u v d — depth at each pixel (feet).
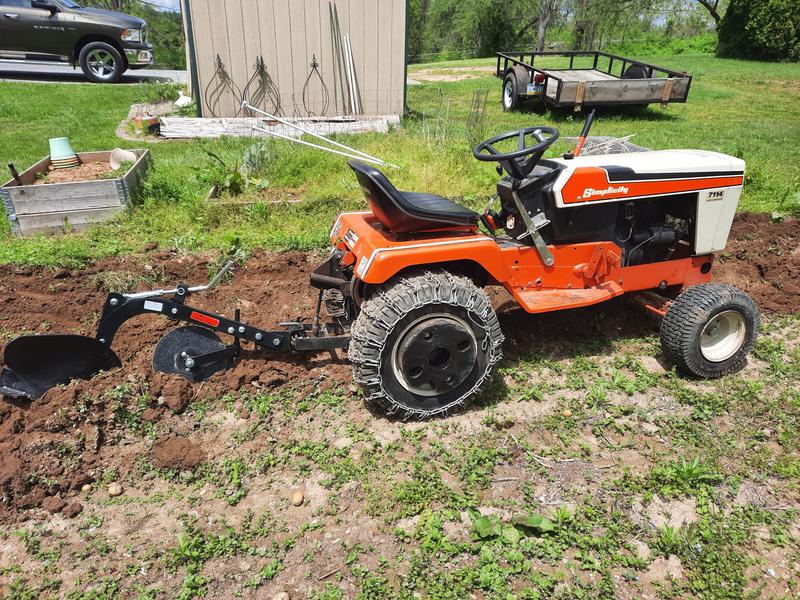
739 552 8.72
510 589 8.11
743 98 48.65
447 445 10.78
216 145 30.81
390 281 11.04
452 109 43.57
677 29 109.29
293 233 19.85
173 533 8.98
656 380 12.67
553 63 68.54
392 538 8.89
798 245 19.60
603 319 15.23
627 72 44.01
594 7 94.68
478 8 113.70
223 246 18.58
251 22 34.06
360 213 12.69
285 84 35.86
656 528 9.14
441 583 8.14
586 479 10.03
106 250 18.07
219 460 10.37
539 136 12.37
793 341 14.48
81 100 42.39
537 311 12.10
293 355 13.02
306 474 10.05
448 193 23.11
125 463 10.21
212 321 11.44
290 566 8.46
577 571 8.41
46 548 8.70
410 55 134.82
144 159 23.81
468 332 10.85
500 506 9.46
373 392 10.74
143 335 13.74
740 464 10.43
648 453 10.66
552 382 12.73
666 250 13.88
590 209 12.57
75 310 15.03
